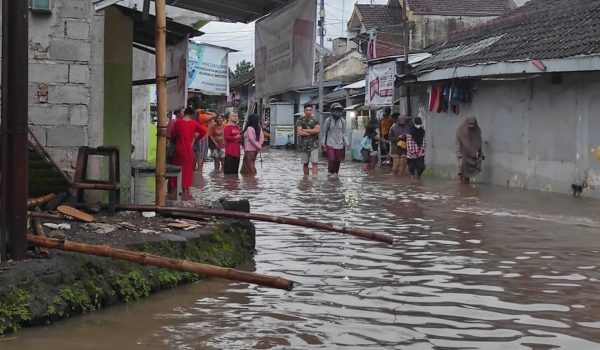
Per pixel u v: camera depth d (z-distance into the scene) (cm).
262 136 1978
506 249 811
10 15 570
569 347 472
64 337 484
